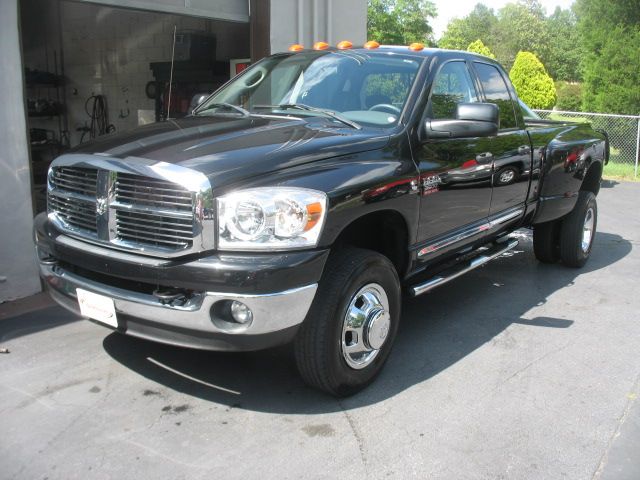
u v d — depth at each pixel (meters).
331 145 3.58
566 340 4.70
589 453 3.21
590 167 6.82
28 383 3.82
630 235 8.67
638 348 4.58
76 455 3.09
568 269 6.75
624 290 6.01
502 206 5.15
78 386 3.79
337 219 3.30
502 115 5.23
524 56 24.31
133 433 3.29
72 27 11.53
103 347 4.35
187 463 3.04
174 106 10.46
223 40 10.29
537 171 5.56
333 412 3.55
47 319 4.86
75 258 3.51
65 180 3.70
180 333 3.22
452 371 4.11
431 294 5.75
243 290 3.02
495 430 3.40
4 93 5.00
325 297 3.39
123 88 11.19
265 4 7.55
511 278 6.37
